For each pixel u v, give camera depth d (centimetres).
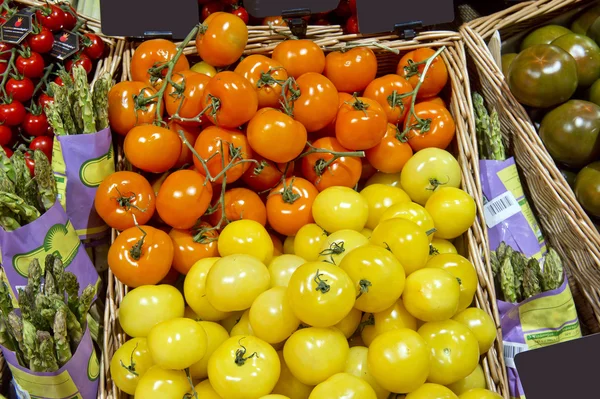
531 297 63
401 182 69
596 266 67
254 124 61
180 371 52
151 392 50
